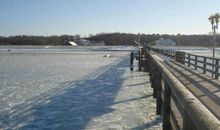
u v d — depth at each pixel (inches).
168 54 1541.6
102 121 375.6
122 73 989.8
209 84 505.7
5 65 1376.7
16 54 2596.0
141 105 468.4
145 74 955.3
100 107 456.1
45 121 378.6
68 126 355.3
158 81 385.4
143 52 1197.7
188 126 107.3
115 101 502.9
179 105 179.2
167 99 253.4
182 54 1077.1
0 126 357.4
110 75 924.6
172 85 175.9
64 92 599.5
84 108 450.9
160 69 326.6
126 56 2335.1
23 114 415.2
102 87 667.4
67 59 1900.8
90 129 342.0
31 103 489.1
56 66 1316.4
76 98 533.0
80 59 1905.8
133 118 386.9
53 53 2847.0
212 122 78.2
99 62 1608.0
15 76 899.4
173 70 780.0
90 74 957.8
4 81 774.5
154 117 387.9
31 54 2605.8
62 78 846.5
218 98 376.8
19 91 612.4
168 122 254.7
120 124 360.5
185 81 545.6
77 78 845.2
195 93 414.9
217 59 585.6
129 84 716.7
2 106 465.4
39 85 702.5
